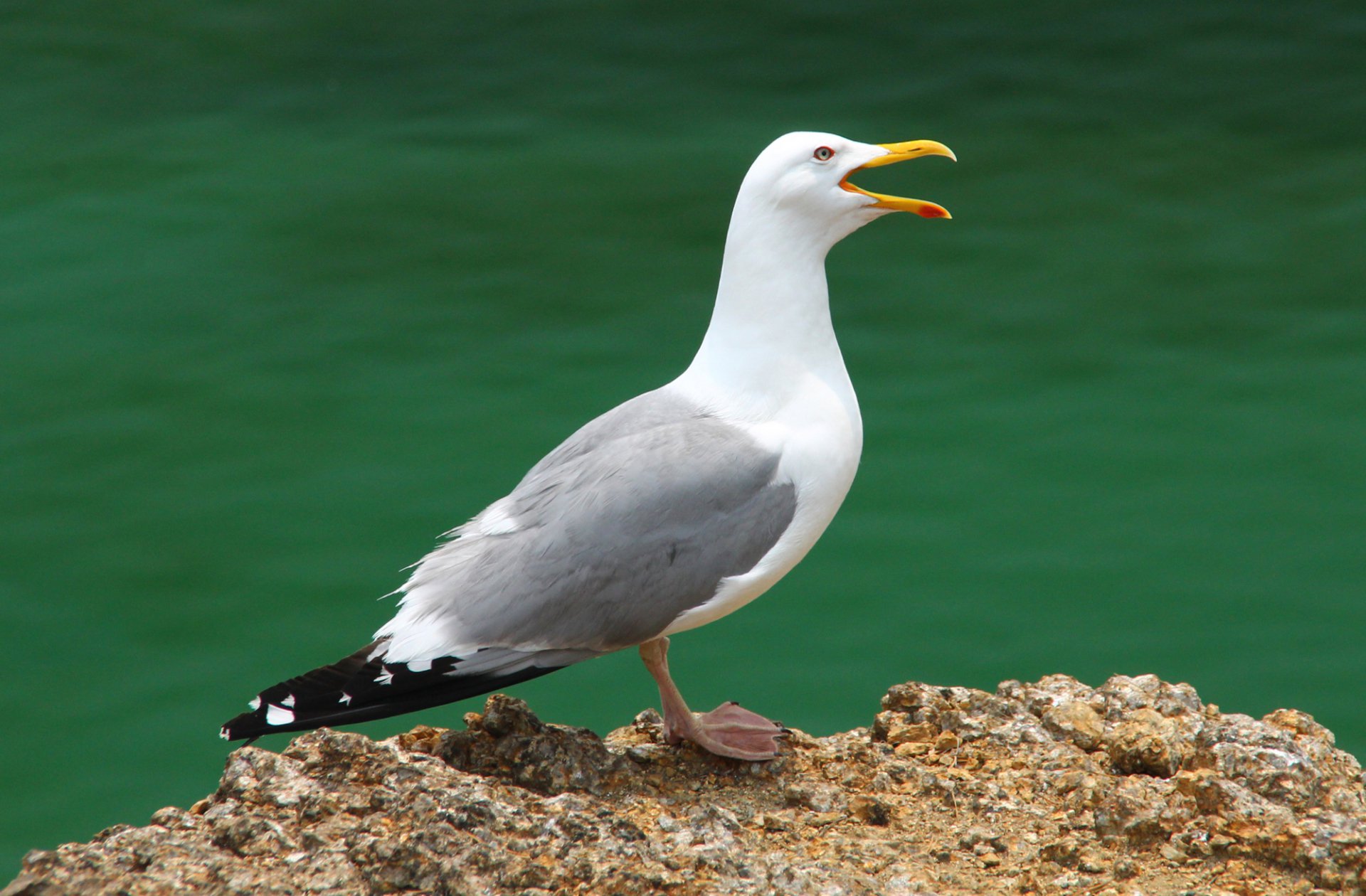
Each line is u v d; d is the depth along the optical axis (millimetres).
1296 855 6203
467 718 7645
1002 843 6613
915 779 7191
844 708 13117
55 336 18828
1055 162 23391
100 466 16547
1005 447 16625
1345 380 17531
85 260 20547
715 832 6348
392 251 20938
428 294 19859
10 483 16234
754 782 7320
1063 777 7105
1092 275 20031
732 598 7172
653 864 5977
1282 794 6711
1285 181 22484
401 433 17094
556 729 7445
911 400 17500
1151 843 6484
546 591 6898
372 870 5977
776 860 6051
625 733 8023
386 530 15562
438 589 7020
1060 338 18625
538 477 7348
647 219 21812
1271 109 25000
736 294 7426
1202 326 18750
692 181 22984
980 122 24938
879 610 14391
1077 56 27438
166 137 24578
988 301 19547
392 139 24688
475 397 17734
